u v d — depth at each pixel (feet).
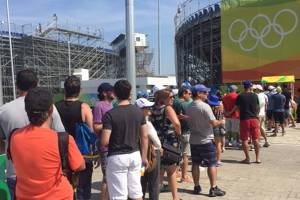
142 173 19.19
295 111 74.38
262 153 42.75
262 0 95.04
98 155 20.43
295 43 92.07
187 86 30.19
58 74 212.43
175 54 169.07
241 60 97.66
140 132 18.75
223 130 37.47
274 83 75.31
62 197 12.03
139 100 21.42
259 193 27.32
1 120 15.19
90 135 19.85
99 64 244.01
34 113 12.07
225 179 31.14
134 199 18.48
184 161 29.89
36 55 203.51
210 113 26.18
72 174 12.82
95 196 26.81
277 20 93.81
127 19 30.04
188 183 29.68
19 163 11.91
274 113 56.34
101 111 21.93
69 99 19.77
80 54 229.86
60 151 11.98
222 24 99.81
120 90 18.43
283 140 52.21
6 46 191.42
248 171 33.96
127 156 18.15
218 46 123.44
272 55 94.32
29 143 11.86
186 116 27.07
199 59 133.69
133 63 30.12
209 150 26.53
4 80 186.70
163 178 27.25
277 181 30.50
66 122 19.39
